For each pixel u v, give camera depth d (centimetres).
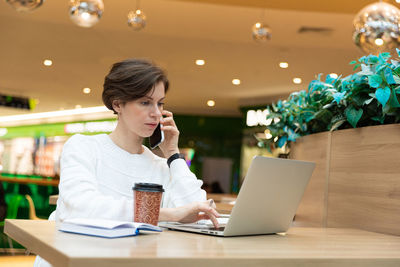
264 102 1112
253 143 1246
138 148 173
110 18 653
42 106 1386
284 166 148
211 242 126
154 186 140
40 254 110
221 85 1026
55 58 866
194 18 641
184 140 1385
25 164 1706
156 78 157
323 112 228
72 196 145
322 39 690
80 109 1424
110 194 162
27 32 728
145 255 97
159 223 160
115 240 118
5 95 1211
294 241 143
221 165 1381
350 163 208
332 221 216
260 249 118
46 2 611
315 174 233
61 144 1609
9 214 643
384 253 126
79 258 90
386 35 312
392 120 197
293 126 261
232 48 763
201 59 835
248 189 138
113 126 1444
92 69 927
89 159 161
